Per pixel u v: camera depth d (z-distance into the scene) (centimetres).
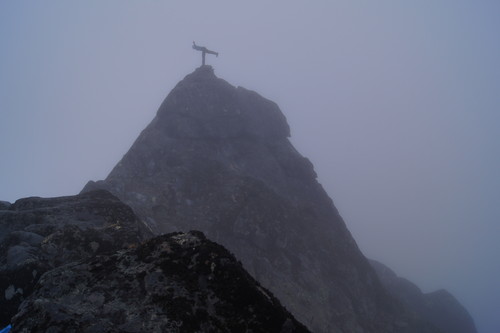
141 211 2614
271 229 2884
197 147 3350
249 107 3941
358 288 3111
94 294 582
